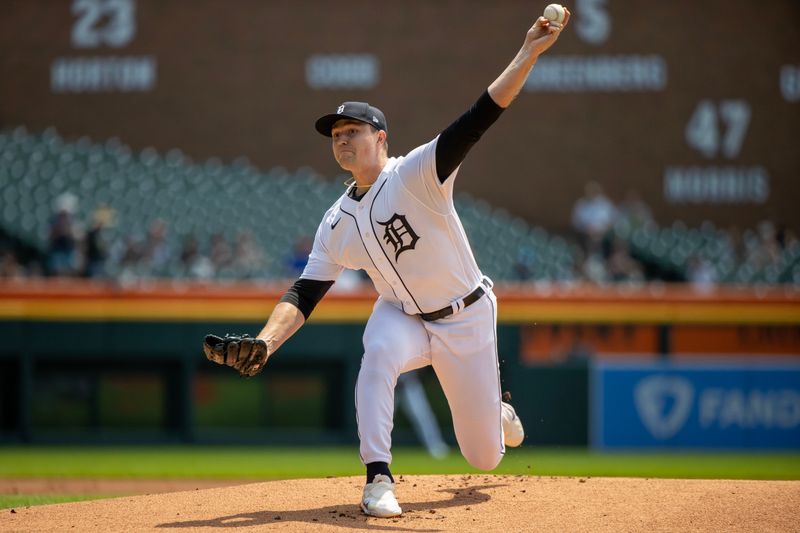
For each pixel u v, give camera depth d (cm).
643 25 6575
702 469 3466
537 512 1538
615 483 1795
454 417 1622
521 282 5175
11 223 5603
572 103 6588
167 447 3969
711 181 6550
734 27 6562
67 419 3959
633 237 5978
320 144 6606
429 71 6600
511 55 6600
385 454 1510
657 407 4128
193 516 1508
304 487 1770
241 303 3984
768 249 5862
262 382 4041
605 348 4203
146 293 3966
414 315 1577
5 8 6594
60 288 3962
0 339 3906
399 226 1489
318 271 1590
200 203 5878
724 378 4159
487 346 1573
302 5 6638
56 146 6359
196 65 6625
